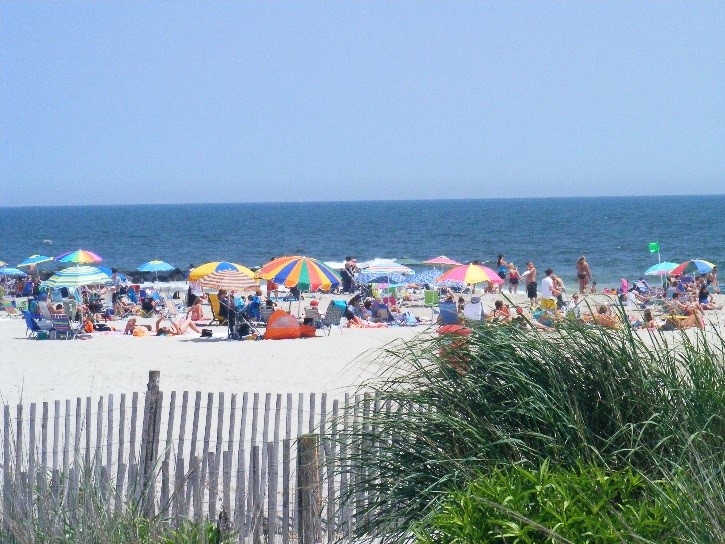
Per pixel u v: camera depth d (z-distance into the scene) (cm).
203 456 1877
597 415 1254
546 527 1015
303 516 1769
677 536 993
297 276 5894
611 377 1244
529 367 1288
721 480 1088
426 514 1216
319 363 4206
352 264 8988
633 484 1096
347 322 6462
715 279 8588
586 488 1083
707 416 1179
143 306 7638
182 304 8356
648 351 1287
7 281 10575
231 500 2041
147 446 1934
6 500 1627
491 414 1266
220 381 3762
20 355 4647
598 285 11156
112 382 3750
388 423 1312
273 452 1858
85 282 7038
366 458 1341
